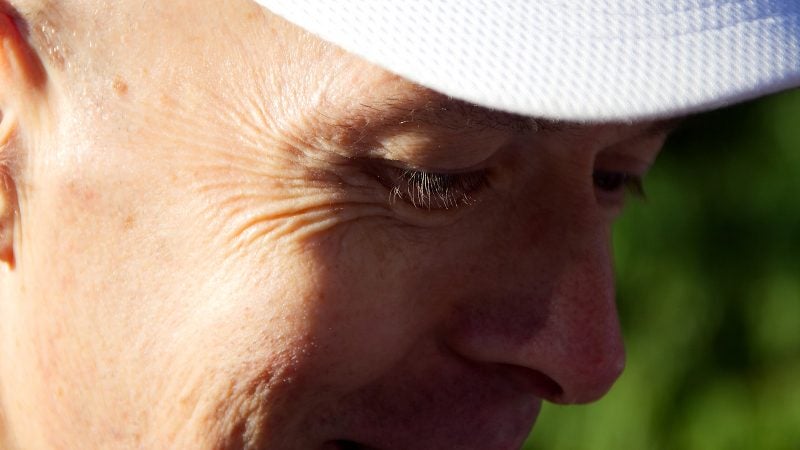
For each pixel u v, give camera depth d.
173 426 0.71
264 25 0.69
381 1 0.67
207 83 0.70
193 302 0.70
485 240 0.71
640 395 1.38
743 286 1.34
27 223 0.72
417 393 0.72
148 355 0.71
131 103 0.70
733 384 1.35
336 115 0.68
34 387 0.73
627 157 0.74
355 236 0.70
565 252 0.72
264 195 0.70
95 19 0.70
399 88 0.68
